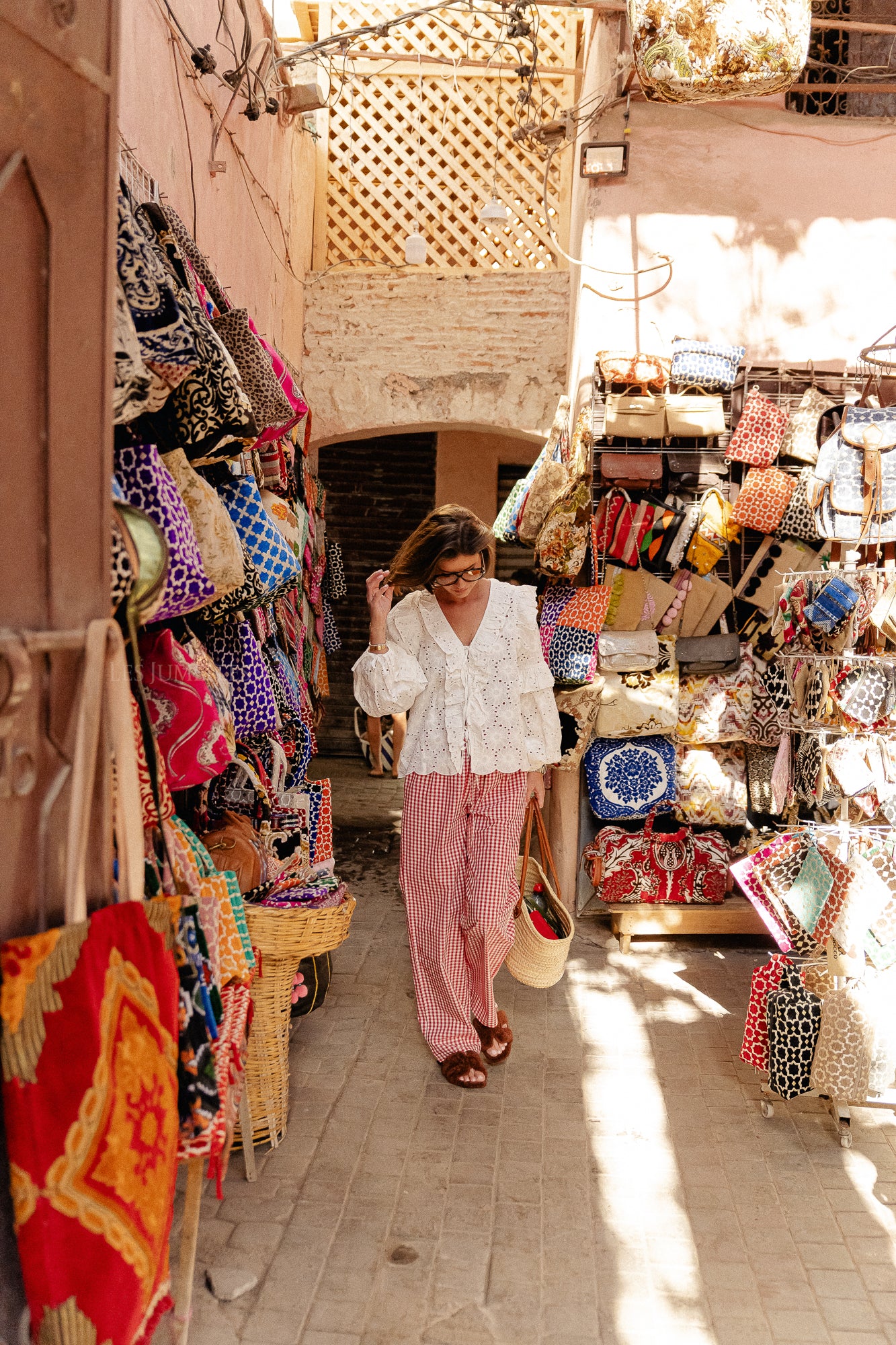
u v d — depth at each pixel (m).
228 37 4.14
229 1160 2.71
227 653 2.64
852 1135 2.95
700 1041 3.53
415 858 3.27
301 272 6.07
